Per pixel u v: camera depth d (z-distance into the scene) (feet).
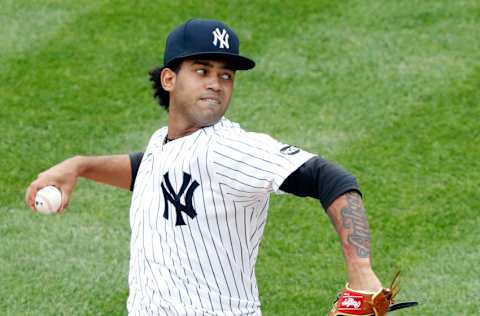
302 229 91.86
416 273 84.43
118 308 79.92
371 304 40.16
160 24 127.75
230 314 47.83
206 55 47.44
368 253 40.73
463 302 80.18
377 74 116.88
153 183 48.39
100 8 131.85
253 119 109.50
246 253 47.70
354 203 41.42
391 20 127.34
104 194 98.17
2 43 125.08
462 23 126.41
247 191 45.01
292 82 116.16
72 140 106.52
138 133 107.45
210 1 132.16
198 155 45.93
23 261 87.04
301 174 42.91
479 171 99.25
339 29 125.59
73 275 84.84
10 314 79.25
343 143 104.68
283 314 79.00
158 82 55.11
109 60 121.08
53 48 123.75
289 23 127.03
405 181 98.07
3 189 98.43
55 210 53.47
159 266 47.80
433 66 118.11
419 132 106.11
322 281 83.66
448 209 93.50
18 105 112.98
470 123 107.34
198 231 46.75
